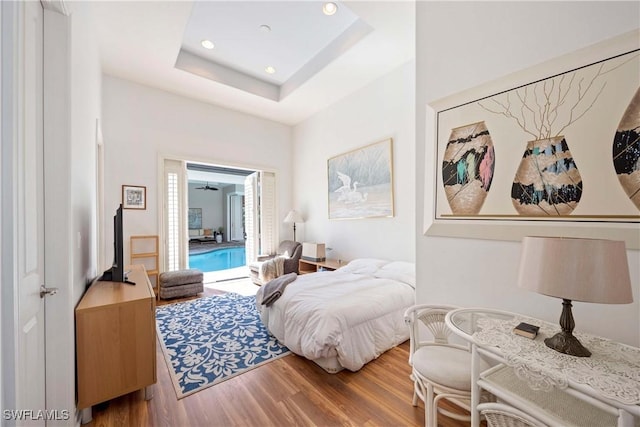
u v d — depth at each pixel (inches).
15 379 37.4
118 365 64.8
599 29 52.4
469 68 71.9
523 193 61.3
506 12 65.3
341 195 179.3
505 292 64.4
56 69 55.9
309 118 211.0
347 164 174.4
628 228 48.6
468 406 57.7
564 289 38.0
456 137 73.8
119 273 90.1
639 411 29.8
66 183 56.4
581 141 53.7
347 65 142.9
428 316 70.7
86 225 85.3
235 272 231.5
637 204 47.8
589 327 53.2
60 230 55.6
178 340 103.0
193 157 180.9
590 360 39.4
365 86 163.5
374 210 157.0
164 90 170.1
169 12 104.9
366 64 141.8
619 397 31.8
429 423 56.4
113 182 152.6
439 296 77.5
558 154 56.5
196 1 112.0
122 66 143.7
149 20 109.1
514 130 62.9
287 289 107.0
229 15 120.8
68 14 57.4
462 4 73.6
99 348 62.7
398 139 145.0
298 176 224.4
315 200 205.5
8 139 37.8
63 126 56.3
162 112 169.6
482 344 44.9
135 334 67.3
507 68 65.0
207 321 122.0
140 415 63.9
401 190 143.6
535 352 41.9
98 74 123.4
